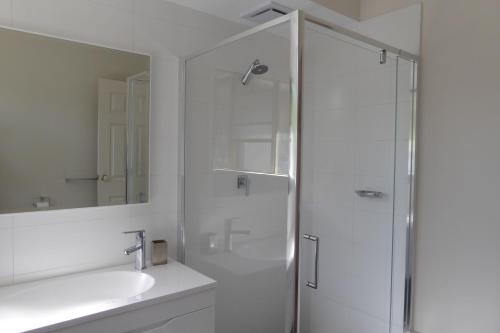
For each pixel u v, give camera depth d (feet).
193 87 6.19
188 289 4.65
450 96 5.99
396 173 6.38
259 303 5.32
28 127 4.85
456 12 5.89
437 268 6.21
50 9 4.96
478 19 5.65
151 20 5.90
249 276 5.44
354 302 5.99
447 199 6.06
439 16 6.09
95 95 5.38
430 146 6.26
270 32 4.96
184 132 6.33
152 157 6.02
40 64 4.91
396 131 6.28
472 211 5.77
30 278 4.91
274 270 5.09
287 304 4.93
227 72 5.67
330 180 5.30
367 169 6.05
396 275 6.57
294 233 4.78
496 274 5.53
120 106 5.62
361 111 5.81
